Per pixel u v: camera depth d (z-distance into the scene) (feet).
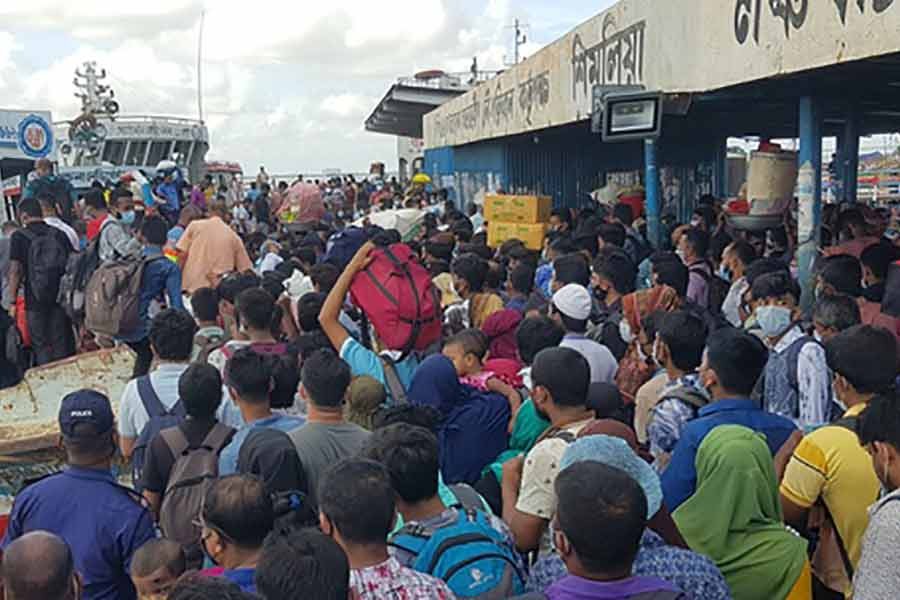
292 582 7.42
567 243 27.22
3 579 8.70
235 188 104.27
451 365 14.43
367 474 8.77
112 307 23.91
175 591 7.17
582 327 17.67
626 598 7.77
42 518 11.71
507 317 19.43
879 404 8.96
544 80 39.22
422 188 76.69
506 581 9.33
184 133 109.50
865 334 11.69
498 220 37.73
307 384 12.73
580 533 7.79
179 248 29.09
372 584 8.43
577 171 59.98
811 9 17.80
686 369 13.93
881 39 15.69
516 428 14.40
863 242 25.34
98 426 11.93
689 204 57.36
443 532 9.60
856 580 8.27
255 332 17.30
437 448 10.03
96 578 11.63
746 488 10.45
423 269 16.97
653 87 26.43
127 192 32.42
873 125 48.80
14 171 70.44
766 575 10.28
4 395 21.88
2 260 28.89
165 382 15.64
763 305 16.70
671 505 11.41
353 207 81.82
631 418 16.80
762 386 16.69
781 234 30.45
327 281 22.52
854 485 10.96
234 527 9.40
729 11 21.40
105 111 105.60
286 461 11.78
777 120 42.88
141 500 12.51
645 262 28.60
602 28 31.04
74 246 30.91
